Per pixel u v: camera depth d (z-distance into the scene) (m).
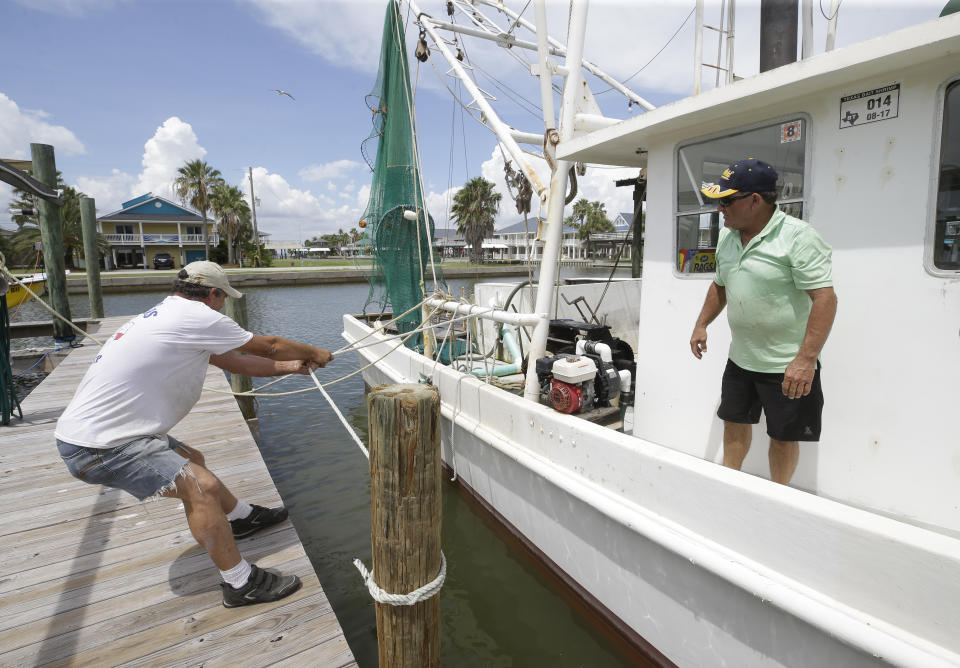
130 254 45.91
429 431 1.79
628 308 6.61
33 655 2.05
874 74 2.04
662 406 3.07
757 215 2.08
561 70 3.83
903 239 2.07
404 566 1.86
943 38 1.67
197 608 2.33
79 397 2.13
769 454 2.35
